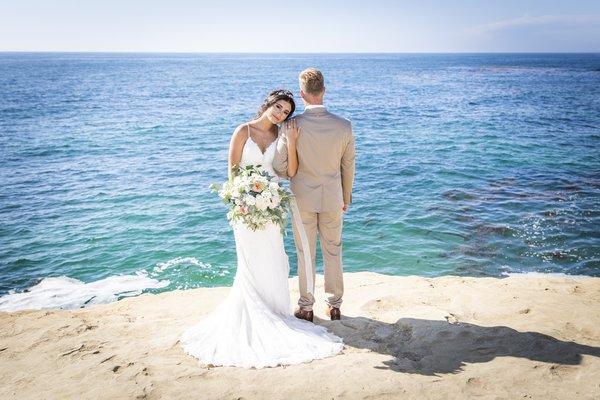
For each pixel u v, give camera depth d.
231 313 3.51
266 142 3.56
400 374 2.91
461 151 17.62
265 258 3.54
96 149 19.23
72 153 18.38
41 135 22.39
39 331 3.96
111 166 16.14
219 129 24.86
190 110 33.62
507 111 30.41
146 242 9.44
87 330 3.97
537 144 18.61
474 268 7.95
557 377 2.82
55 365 3.26
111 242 9.45
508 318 3.79
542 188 12.33
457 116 28.36
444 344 3.32
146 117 29.48
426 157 16.72
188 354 3.30
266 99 3.38
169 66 151.88
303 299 3.75
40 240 9.56
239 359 3.13
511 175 13.79
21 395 2.86
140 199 12.33
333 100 40.47
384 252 8.73
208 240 9.51
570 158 15.88
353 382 2.82
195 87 58.97
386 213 10.77
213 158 17.58
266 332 3.39
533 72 95.69
